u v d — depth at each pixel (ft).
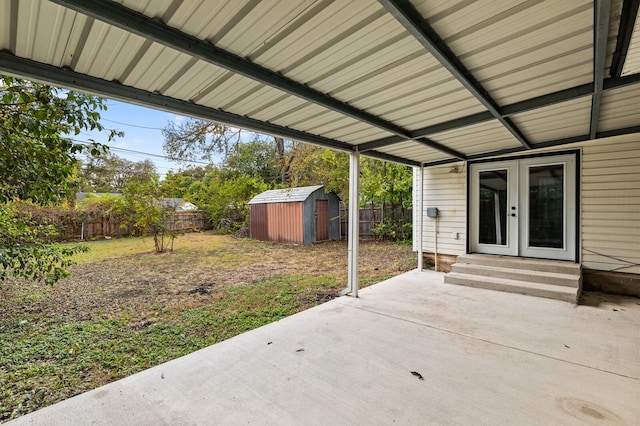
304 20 5.60
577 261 16.56
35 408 7.45
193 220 55.47
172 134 40.63
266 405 7.06
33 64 6.63
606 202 15.74
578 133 15.01
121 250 34.42
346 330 11.34
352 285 15.87
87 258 29.43
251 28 5.82
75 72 7.16
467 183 20.48
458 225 20.98
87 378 8.87
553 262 16.76
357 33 6.10
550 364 8.72
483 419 6.47
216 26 5.72
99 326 12.71
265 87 8.25
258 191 52.85
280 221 41.52
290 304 15.57
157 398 7.38
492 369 8.50
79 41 5.92
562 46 6.81
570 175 16.80
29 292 17.79
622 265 15.34
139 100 8.29
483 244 20.04
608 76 8.40
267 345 10.15
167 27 5.67
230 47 6.48
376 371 8.46
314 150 38.86
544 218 17.76
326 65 7.43
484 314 12.88
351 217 16.03
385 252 32.19
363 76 8.09
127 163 64.49
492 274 17.33
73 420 6.61
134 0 4.94
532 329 11.21
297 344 10.21
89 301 16.19
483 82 8.64
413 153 18.74
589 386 7.63
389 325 11.78
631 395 7.23
